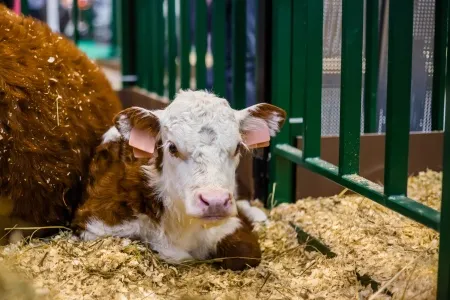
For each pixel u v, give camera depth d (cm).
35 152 339
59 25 974
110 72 953
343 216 374
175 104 309
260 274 316
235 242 331
